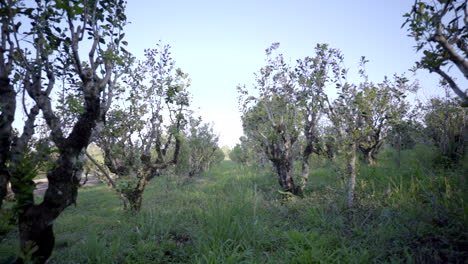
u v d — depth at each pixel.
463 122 9.16
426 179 7.15
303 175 9.69
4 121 3.22
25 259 2.78
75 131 3.74
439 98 10.20
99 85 4.13
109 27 4.64
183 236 5.43
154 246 4.69
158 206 8.09
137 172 8.40
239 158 23.17
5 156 3.22
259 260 4.01
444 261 3.75
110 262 4.27
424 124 11.14
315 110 8.95
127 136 9.17
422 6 3.71
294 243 4.48
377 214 5.76
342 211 6.29
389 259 3.96
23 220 3.32
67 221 7.25
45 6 3.91
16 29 3.72
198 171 17.22
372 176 8.76
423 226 4.62
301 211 6.46
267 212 6.62
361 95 6.60
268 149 10.38
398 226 4.88
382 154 14.00
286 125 9.47
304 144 10.10
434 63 3.94
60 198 3.50
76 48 3.82
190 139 14.70
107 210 8.52
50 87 4.21
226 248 4.42
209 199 8.65
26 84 3.99
